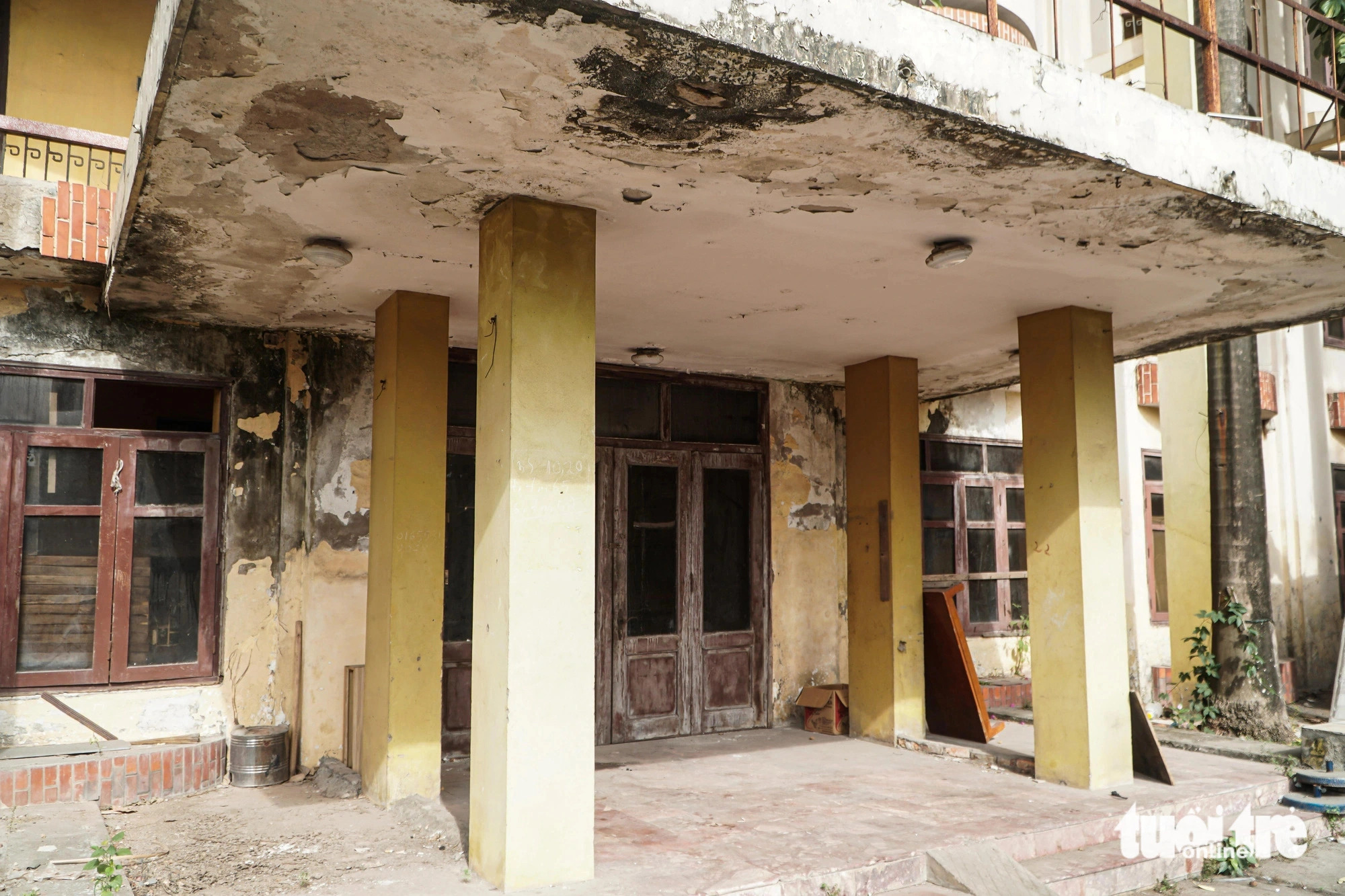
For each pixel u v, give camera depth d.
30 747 4.96
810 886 3.80
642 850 4.09
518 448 3.61
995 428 8.99
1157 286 5.04
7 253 4.68
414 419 4.94
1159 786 5.33
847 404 7.11
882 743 6.59
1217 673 6.98
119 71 6.63
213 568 5.55
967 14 5.54
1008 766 5.73
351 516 5.86
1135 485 9.17
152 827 4.47
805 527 7.64
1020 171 3.48
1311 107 9.70
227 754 5.35
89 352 5.25
